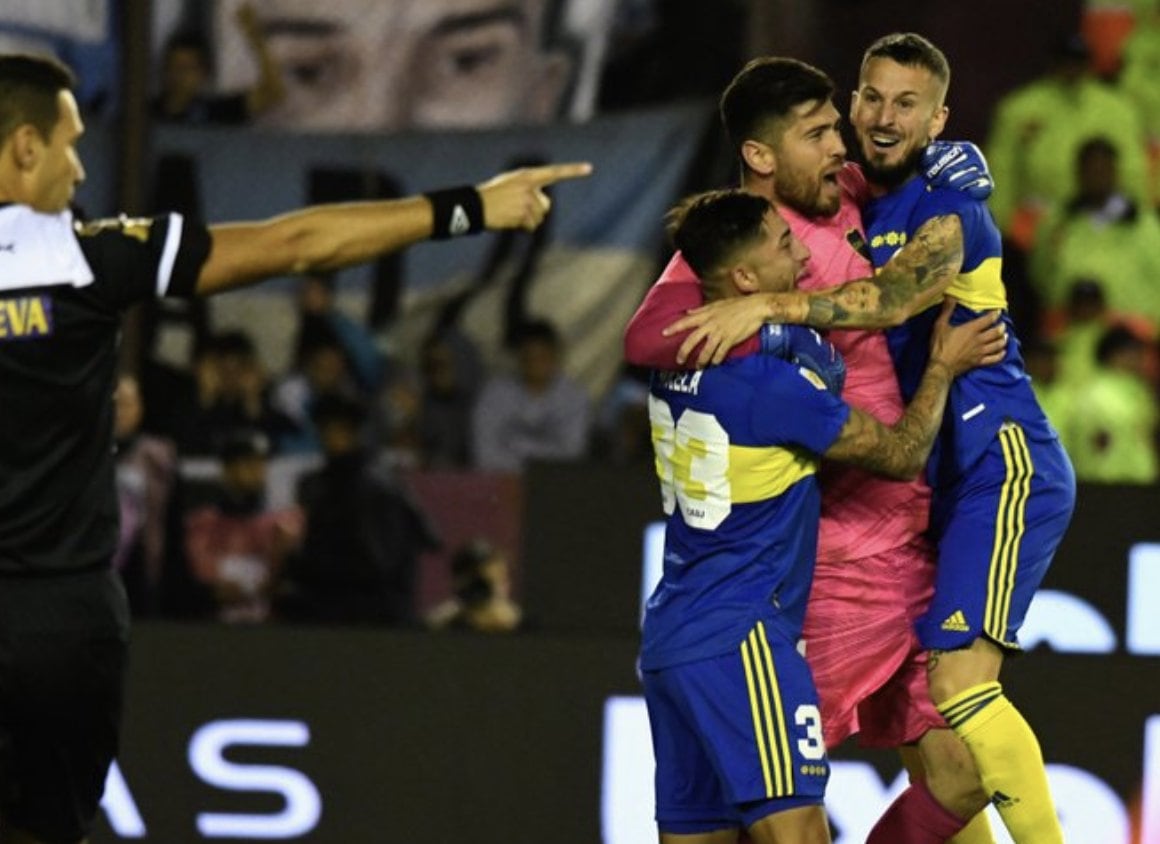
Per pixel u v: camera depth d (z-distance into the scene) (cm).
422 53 3444
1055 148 3466
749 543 1681
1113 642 2345
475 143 3459
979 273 1720
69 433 1542
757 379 1650
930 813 1812
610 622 2400
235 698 2117
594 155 3456
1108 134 3456
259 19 3438
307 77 3453
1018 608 1739
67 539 1557
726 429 1662
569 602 2402
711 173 3453
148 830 2119
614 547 2400
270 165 3459
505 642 2103
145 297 1531
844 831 2061
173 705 2123
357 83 3453
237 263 1520
